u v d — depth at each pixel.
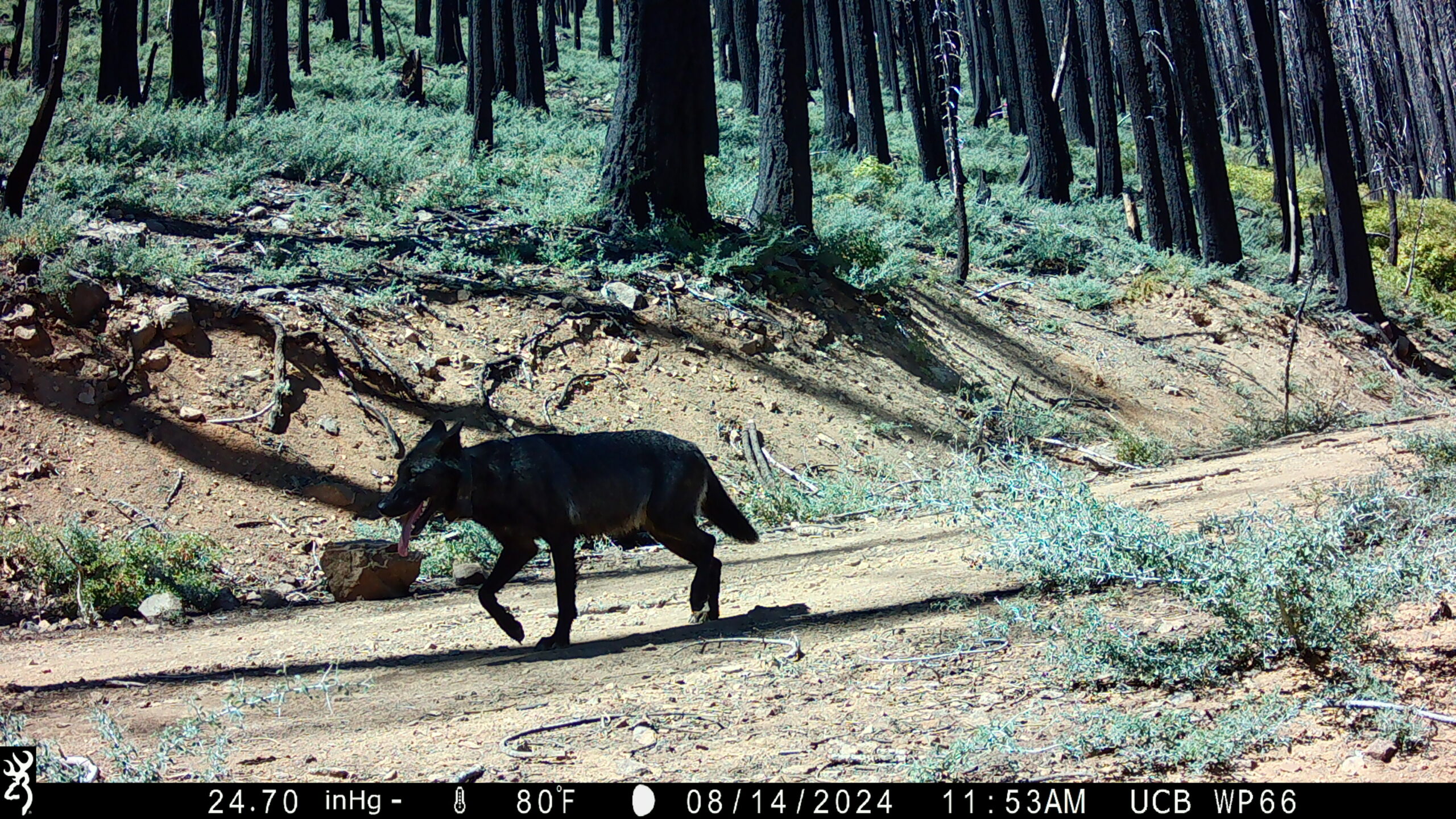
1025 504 6.13
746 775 4.34
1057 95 29.23
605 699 5.54
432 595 9.69
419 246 15.71
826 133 33.88
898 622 6.58
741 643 6.46
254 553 10.56
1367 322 24.42
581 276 16.06
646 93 17.92
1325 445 13.31
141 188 15.31
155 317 12.10
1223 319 22.31
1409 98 40.38
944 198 26.66
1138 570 5.37
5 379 11.13
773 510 12.45
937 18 22.66
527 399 13.58
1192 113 25.92
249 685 6.37
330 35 45.28
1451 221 33.53
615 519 7.02
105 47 22.95
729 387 15.13
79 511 10.40
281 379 12.16
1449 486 6.97
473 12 28.05
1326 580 4.86
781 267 17.86
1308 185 37.62
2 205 13.08
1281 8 29.34
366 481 11.75
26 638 8.45
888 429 15.45
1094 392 18.84
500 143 24.22
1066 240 24.80
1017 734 4.56
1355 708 4.32
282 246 14.72
